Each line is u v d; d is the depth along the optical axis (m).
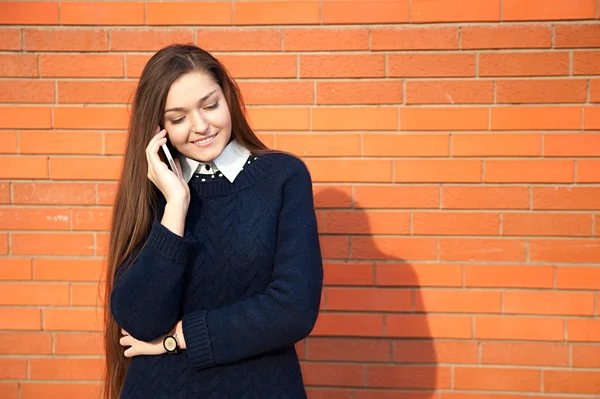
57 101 2.66
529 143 2.58
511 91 2.57
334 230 2.66
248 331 1.60
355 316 2.69
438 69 2.58
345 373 2.71
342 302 2.68
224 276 1.68
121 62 2.64
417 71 2.59
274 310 1.60
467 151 2.60
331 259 2.67
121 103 2.66
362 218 2.65
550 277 2.60
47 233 2.70
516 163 2.59
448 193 2.62
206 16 2.61
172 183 1.67
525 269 2.61
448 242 2.63
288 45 2.61
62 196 2.69
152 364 1.71
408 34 2.58
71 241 2.70
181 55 1.67
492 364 2.65
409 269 2.65
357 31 2.59
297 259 1.64
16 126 2.67
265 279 1.69
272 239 1.69
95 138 2.67
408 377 2.68
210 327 1.62
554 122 2.56
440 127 2.60
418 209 2.63
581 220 2.58
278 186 1.72
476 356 2.65
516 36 2.55
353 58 2.60
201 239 1.71
